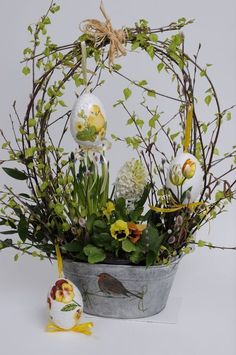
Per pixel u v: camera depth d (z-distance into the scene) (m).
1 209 1.31
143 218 1.31
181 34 1.25
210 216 1.31
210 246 1.29
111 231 1.24
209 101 1.26
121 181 1.30
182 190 1.24
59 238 1.29
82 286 1.29
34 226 1.32
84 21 1.25
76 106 1.24
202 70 1.26
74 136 1.25
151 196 1.34
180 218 1.24
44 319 1.31
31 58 1.27
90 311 1.31
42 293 1.41
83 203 1.31
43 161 1.28
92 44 1.26
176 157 1.25
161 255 1.27
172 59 1.26
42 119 1.28
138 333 1.26
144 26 1.26
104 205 1.32
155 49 1.27
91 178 1.30
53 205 1.27
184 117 1.32
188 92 1.28
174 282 1.46
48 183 1.28
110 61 1.24
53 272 1.50
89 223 1.26
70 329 1.26
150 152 1.33
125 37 1.25
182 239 1.28
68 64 1.29
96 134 1.24
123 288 1.27
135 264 1.26
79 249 1.27
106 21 1.25
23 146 1.28
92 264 1.26
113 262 1.26
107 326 1.28
